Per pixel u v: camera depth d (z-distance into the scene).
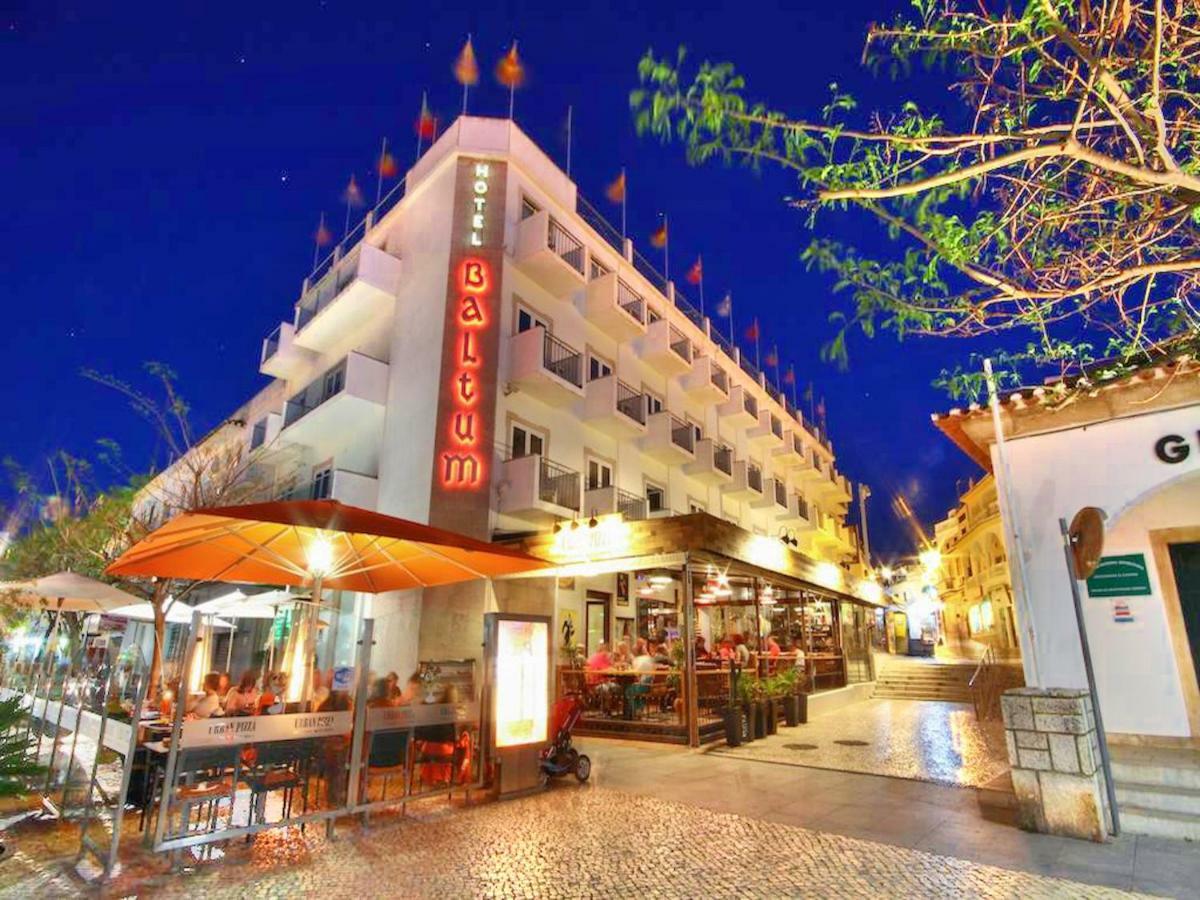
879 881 5.29
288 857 6.05
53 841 6.68
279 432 20.80
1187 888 5.01
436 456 16.58
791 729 13.94
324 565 8.94
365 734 7.31
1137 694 7.48
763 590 21.81
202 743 6.04
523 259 18.94
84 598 11.21
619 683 14.30
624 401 22.11
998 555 33.53
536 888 5.27
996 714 16.05
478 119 19.80
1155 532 7.82
